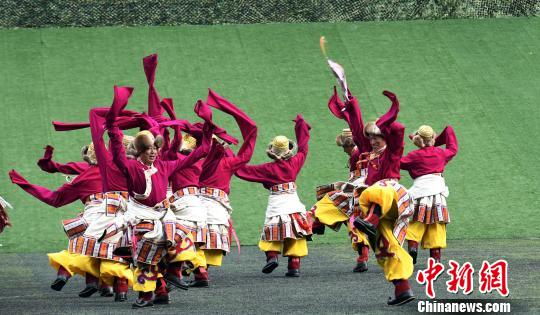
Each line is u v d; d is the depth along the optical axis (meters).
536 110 38.22
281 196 23.48
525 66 41.47
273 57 41.62
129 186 17.67
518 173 33.94
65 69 40.34
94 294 20.69
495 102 38.78
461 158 34.84
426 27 44.34
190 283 21.48
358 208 18.92
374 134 18.84
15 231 29.86
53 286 19.70
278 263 24.23
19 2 43.41
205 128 18.19
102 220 19.31
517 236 29.50
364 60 41.59
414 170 23.36
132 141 18.61
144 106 38.09
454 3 45.25
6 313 17.44
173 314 17.11
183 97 38.59
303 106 38.25
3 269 24.95
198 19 44.22
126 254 17.95
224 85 39.56
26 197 31.98
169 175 18.05
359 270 23.42
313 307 17.56
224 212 22.56
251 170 23.52
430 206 23.14
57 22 43.62
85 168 21.20
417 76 40.53
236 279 22.70
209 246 22.12
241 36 43.19
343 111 20.73
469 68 41.19
